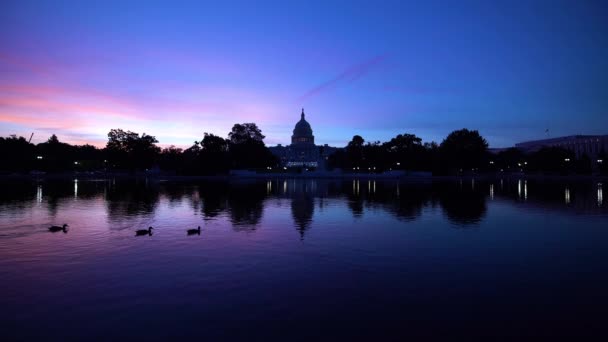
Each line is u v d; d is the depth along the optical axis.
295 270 15.52
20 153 124.56
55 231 23.80
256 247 19.45
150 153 140.25
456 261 16.88
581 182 96.62
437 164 141.38
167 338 9.88
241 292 13.06
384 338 9.93
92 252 18.39
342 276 14.78
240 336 10.00
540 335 10.10
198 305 11.95
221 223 26.84
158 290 13.21
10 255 17.80
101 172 150.75
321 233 23.12
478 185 80.19
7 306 11.86
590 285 13.77
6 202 40.66
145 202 41.03
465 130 146.88
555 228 25.05
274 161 161.75
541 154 168.25
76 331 10.26
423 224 26.53
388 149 150.12
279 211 33.50
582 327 10.53
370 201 42.66
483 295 12.83
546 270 15.54
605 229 24.73
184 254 18.02
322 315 11.26
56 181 91.06
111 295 12.76
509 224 26.69
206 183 84.94
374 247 19.48
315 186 74.25
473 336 10.05
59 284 13.79
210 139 135.88
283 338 9.90
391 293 12.99
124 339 9.84
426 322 10.84
